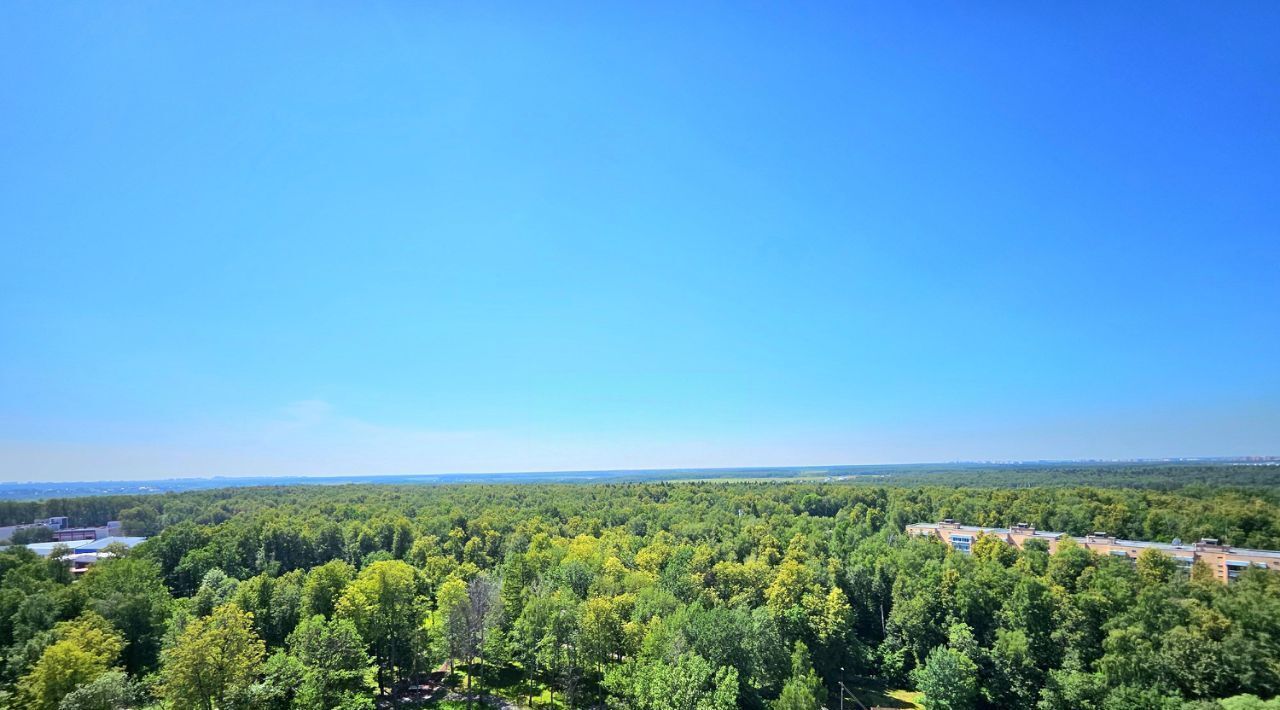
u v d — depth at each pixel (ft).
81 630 261.03
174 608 348.18
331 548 534.78
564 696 294.46
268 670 246.06
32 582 326.44
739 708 284.61
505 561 494.18
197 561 441.27
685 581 383.24
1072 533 537.65
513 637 322.14
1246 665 259.19
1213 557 403.54
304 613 344.49
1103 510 554.05
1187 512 515.50
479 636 315.99
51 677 228.63
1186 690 263.08
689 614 307.99
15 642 274.36
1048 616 325.42
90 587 329.11
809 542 510.17
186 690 216.74
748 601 379.76
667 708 231.71
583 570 410.31
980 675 316.40
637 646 291.99
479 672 339.36
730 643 289.94
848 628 349.20
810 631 339.77
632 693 260.21
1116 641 285.02
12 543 580.71
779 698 271.90
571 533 643.86
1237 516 485.15
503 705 297.33
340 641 263.49
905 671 352.49
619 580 400.88
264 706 232.94
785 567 398.83
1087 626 316.19
